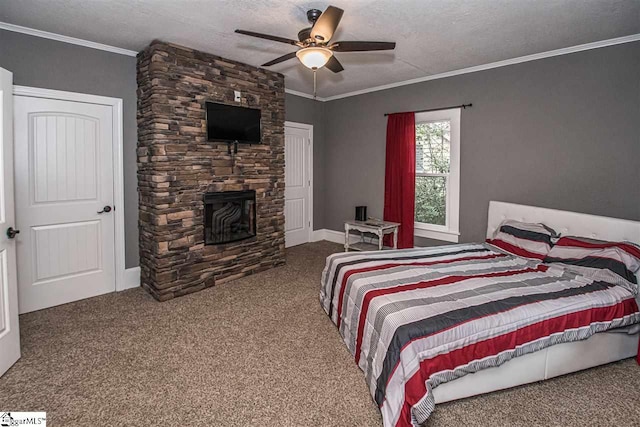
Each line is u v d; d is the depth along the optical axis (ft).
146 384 6.88
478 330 6.11
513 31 9.82
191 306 10.73
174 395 6.57
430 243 15.39
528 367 6.69
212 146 12.22
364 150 17.51
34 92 9.89
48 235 10.44
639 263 7.93
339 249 17.87
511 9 8.48
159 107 10.79
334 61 9.23
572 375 7.29
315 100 18.89
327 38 7.63
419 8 8.43
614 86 10.39
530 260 9.70
